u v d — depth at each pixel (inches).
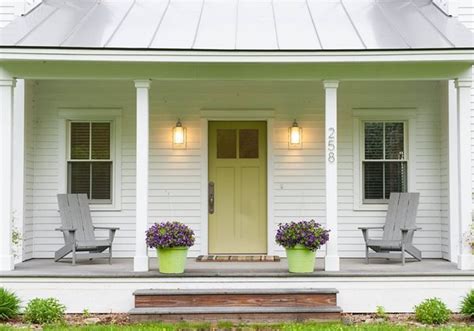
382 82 401.1
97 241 357.1
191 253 397.1
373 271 317.7
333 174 322.0
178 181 400.5
